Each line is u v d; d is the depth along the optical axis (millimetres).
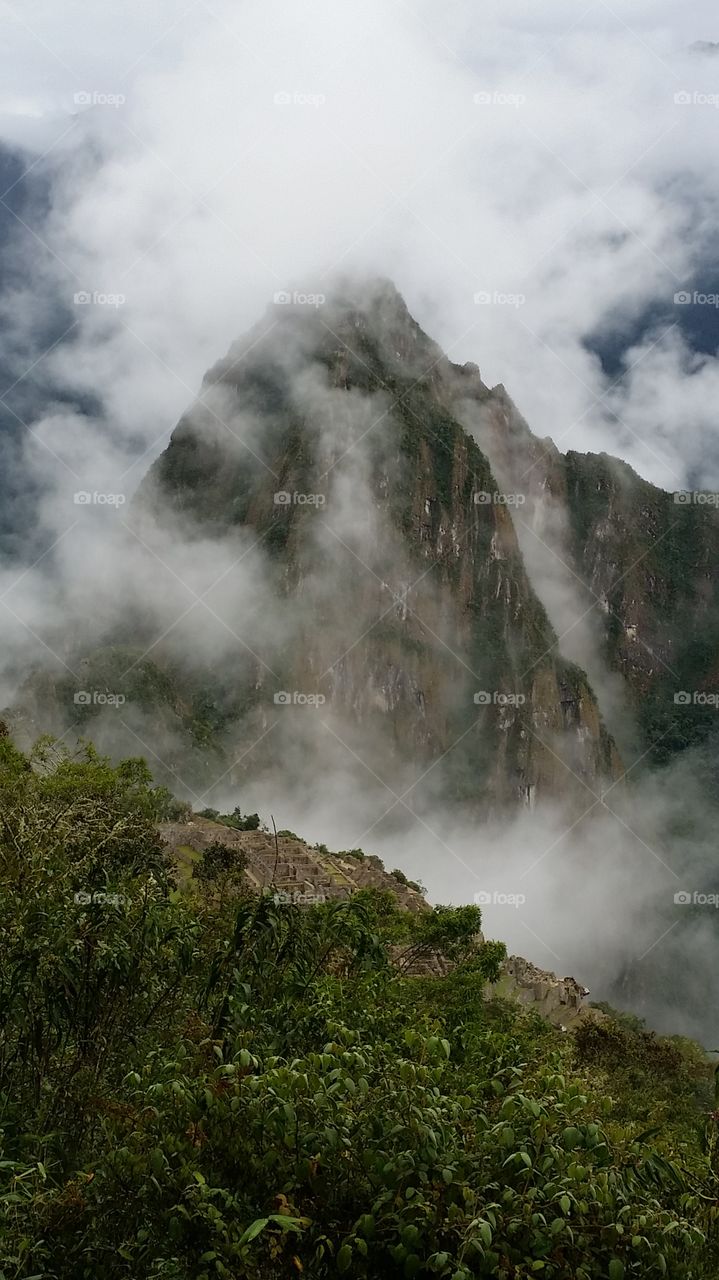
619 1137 8195
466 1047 10734
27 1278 5977
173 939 9758
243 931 9844
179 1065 7438
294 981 9594
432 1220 6199
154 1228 6484
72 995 8633
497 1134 6777
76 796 16141
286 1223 5863
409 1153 6516
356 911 11539
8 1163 6711
